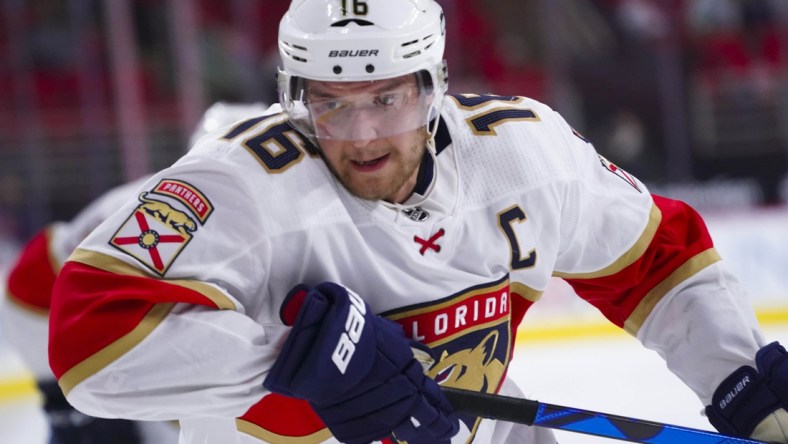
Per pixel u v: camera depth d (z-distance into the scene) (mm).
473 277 7055
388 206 6832
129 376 6105
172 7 22766
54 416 12023
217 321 6215
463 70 24594
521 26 24562
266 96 24078
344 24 6387
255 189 6477
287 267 6582
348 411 6359
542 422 6859
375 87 6418
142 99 22938
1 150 22750
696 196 23297
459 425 6926
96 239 6406
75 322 6117
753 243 21047
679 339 8141
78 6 22781
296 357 6191
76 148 22812
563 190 7422
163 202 6422
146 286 6145
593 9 24453
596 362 17625
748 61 23750
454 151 7184
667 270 8094
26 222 22609
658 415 14672
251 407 7113
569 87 24281
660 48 23906
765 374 7590
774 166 23297
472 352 7207
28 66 22953
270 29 24125
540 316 19953
